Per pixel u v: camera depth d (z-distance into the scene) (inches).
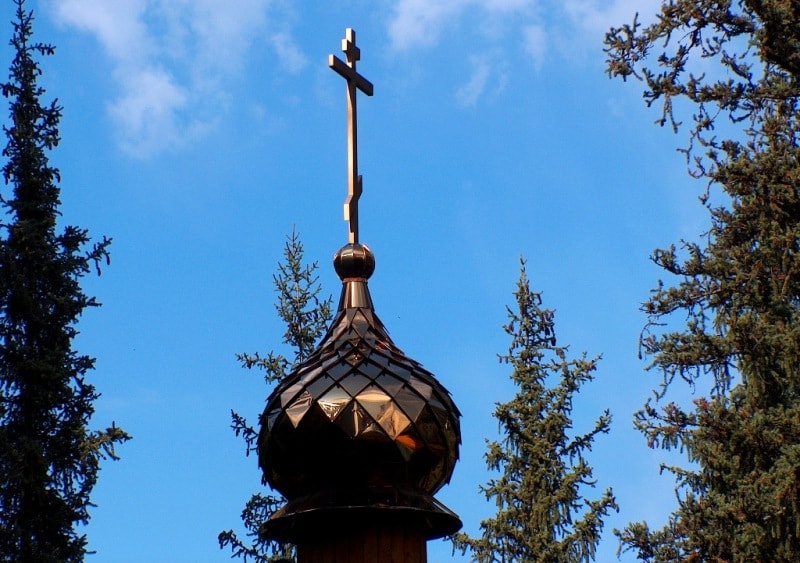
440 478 457.1
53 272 757.9
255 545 866.8
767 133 685.3
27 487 701.9
